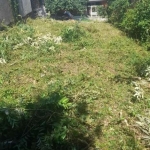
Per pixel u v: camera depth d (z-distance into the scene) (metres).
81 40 8.86
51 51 7.87
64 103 4.56
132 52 7.79
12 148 3.81
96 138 4.13
